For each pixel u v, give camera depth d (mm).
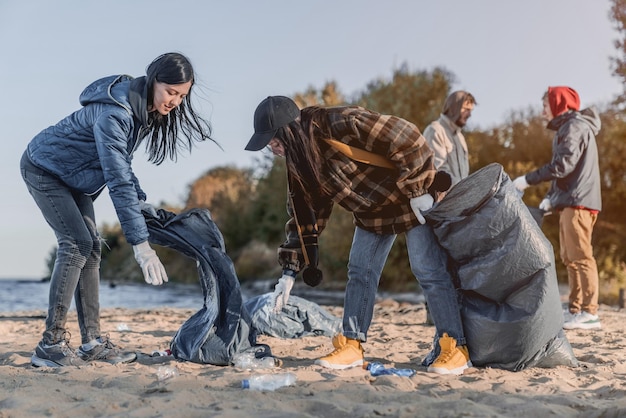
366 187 4102
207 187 42688
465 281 4219
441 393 3559
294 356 5004
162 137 4523
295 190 4254
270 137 3891
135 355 4613
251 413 3059
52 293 4398
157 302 19500
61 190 4367
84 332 4590
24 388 3602
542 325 4125
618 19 19250
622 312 9078
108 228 45969
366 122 3910
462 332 4227
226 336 4410
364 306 4352
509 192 4102
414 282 20719
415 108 23375
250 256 30266
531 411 3125
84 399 3395
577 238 6992
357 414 3084
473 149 21531
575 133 6836
